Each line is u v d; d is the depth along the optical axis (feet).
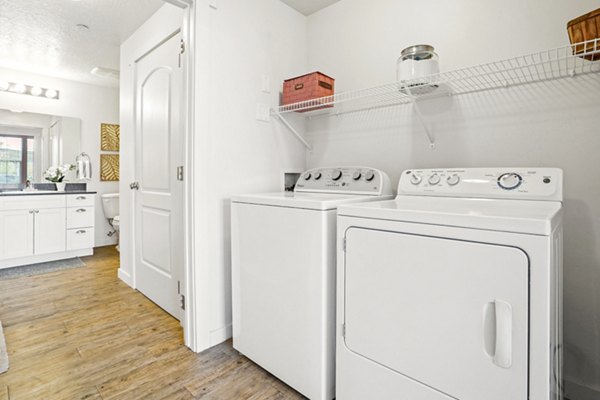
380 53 6.30
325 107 6.55
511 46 4.74
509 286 2.73
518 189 4.15
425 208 3.64
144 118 8.04
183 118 5.69
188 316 5.68
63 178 12.70
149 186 7.86
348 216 3.88
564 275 4.38
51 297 8.13
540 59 4.45
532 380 2.64
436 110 5.57
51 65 11.30
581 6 4.18
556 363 3.13
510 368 2.74
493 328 2.82
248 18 6.28
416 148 5.85
